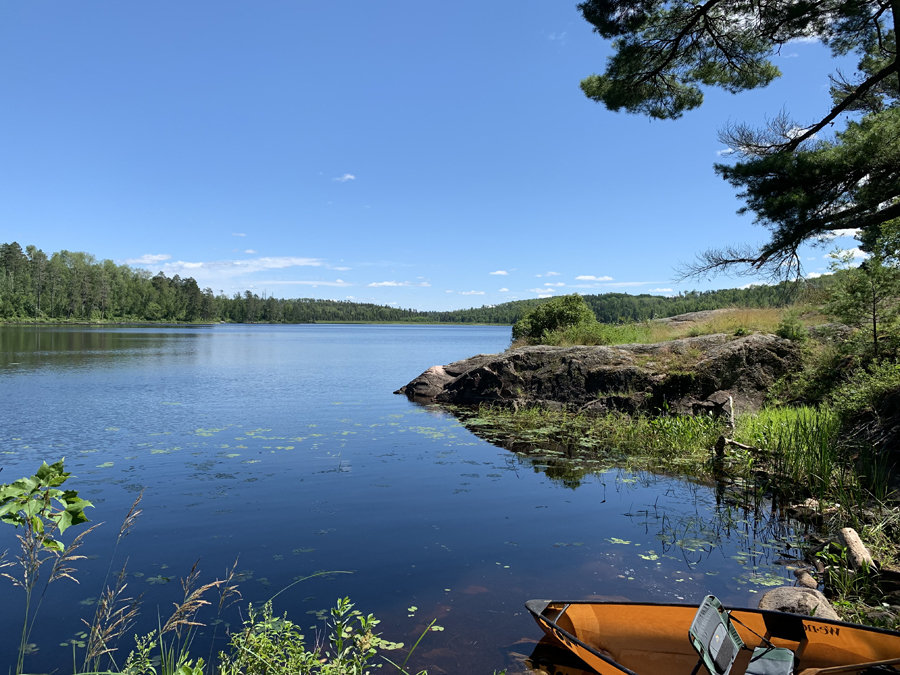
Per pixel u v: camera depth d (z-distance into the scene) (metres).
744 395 14.12
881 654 3.59
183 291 163.62
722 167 9.80
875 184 8.82
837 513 7.17
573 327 21.22
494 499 8.36
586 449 12.23
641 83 12.17
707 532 7.04
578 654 3.85
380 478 9.44
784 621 3.89
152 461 10.36
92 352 40.97
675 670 3.95
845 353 12.47
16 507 2.63
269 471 9.78
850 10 10.23
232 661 4.02
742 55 11.74
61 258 137.00
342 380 26.27
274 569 5.77
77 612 4.84
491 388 18.23
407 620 4.75
